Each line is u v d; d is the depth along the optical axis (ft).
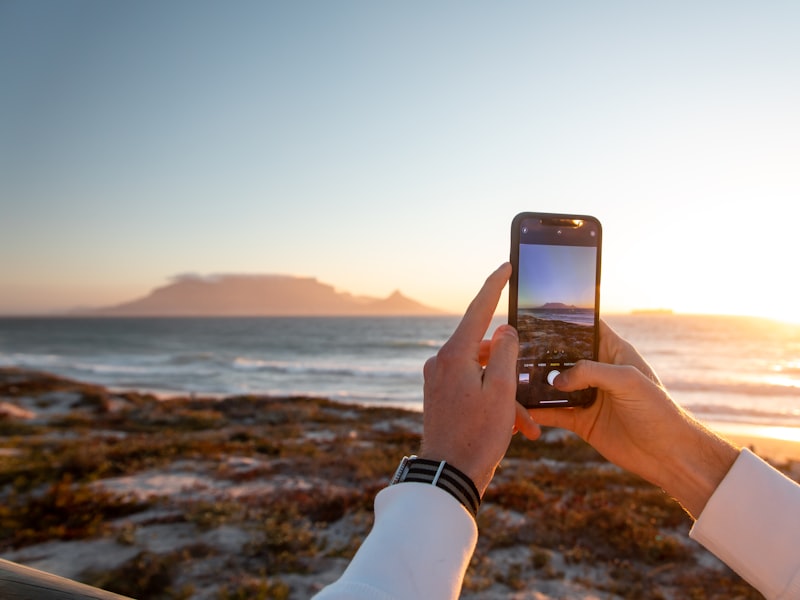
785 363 241.14
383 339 453.58
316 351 340.80
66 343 419.95
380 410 110.11
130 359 279.49
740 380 169.07
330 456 53.16
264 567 25.20
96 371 217.97
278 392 159.33
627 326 626.64
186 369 227.40
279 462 50.08
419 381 187.11
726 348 319.27
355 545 28.04
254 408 109.81
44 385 147.54
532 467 48.80
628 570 24.93
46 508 33.35
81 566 25.22
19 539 28.55
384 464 47.93
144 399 128.16
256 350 348.38
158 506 35.06
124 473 45.88
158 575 23.70
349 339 454.40
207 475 45.03
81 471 45.03
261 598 21.56
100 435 75.92
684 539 29.14
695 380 169.07
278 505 34.12
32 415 101.55
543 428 72.69
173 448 56.24
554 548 27.71
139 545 27.89
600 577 24.36
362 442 68.23
